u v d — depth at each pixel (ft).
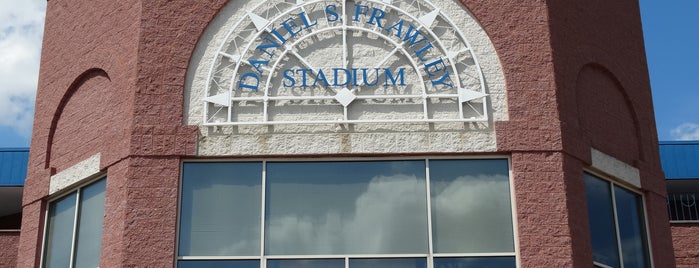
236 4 59.00
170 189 54.44
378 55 57.57
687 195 106.22
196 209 54.70
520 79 57.36
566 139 56.44
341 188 55.16
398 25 58.18
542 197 54.60
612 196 60.39
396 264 53.42
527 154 55.57
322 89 56.75
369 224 54.34
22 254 61.72
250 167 55.67
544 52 58.29
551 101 56.95
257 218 54.49
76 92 63.67
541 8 59.57
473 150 55.47
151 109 56.29
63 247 59.98
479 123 56.13
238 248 53.83
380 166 55.72
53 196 62.13
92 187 59.62
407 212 54.60
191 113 56.49
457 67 57.47
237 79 57.00
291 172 55.57
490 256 53.62
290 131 55.83
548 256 53.26
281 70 57.26
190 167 55.67
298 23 58.29
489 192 55.16
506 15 59.00
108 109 59.82
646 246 62.08
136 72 57.21
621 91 65.41
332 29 57.93
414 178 55.42
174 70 57.26
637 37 69.41
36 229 61.41
